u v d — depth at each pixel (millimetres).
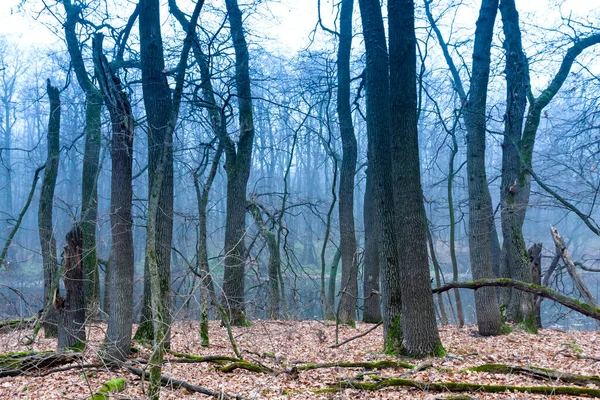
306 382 8273
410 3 9828
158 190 8109
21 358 8336
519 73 14023
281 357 9984
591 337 12453
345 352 10859
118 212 9289
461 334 13258
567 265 13500
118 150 9375
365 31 11352
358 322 17688
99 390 6879
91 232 13836
